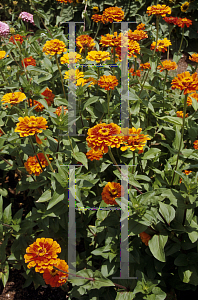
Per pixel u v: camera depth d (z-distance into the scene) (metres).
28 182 2.34
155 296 1.76
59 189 1.76
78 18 5.88
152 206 1.84
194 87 1.72
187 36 5.46
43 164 2.03
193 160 2.30
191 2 5.09
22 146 2.02
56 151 2.11
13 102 1.84
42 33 3.26
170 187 2.07
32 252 1.48
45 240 1.53
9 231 2.11
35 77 2.43
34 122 1.58
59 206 1.88
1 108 2.74
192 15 5.41
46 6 6.04
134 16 5.67
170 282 2.07
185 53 5.43
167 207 1.78
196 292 2.20
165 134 2.65
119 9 2.70
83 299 2.09
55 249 1.50
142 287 1.77
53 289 2.58
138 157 2.33
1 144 2.24
